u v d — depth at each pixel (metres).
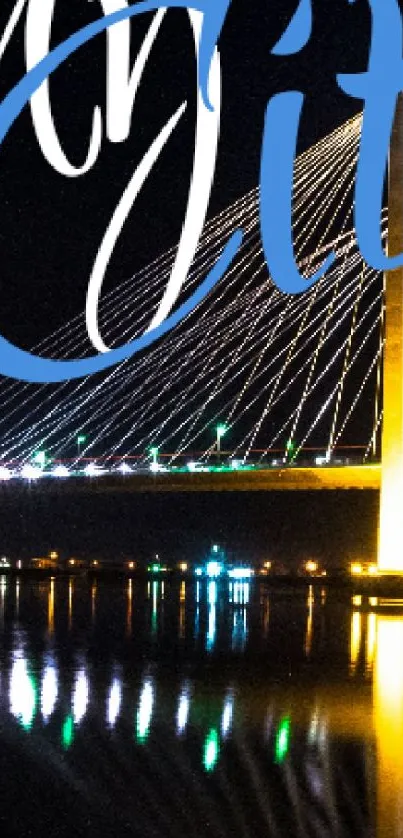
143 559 80.31
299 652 23.55
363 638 26.94
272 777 11.64
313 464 59.59
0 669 19.69
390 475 40.66
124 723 14.43
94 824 10.00
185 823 10.03
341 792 11.09
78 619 32.38
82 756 12.45
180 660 21.81
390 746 13.27
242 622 32.00
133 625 30.38
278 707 16.00
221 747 13.03
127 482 67.81
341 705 16.27
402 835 9.72
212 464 66.25
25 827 9.89
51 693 16.84
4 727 13.96
